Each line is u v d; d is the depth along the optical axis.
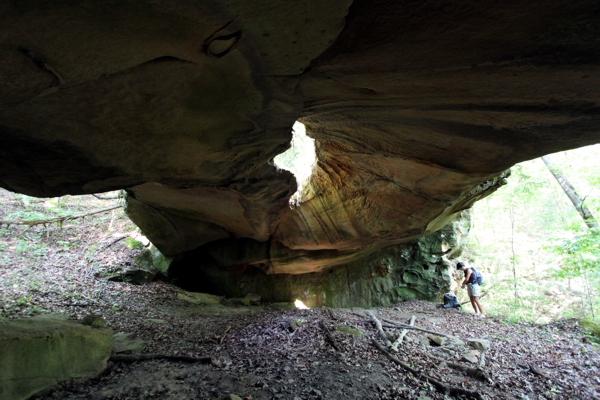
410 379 5.17
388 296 11.80
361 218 8.36
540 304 16.62
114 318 6.97
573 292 16.50
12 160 3.38
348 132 5.59
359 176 7.45
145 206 9.12
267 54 2.44
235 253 10.54
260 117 3.36
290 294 11.52
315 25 2.19
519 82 3.01
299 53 2.49
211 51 2.29
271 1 1.90
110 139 3.22
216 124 3.37
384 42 2.50
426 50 2.60
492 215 20.64
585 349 6.82
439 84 3.19
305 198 8.72
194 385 4.40
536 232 21.73
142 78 2.46
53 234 11.98
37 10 1.66
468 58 2.69
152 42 2.08
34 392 3.77
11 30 1.76
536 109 3.50
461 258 18.41
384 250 12.16
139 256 10.59
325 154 7.30
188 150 3.80
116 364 4.73
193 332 6.64
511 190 16.86
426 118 4.25
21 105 2.49
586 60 2.58
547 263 17.88
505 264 18.59
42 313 6.48
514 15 2.15
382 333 6.99
